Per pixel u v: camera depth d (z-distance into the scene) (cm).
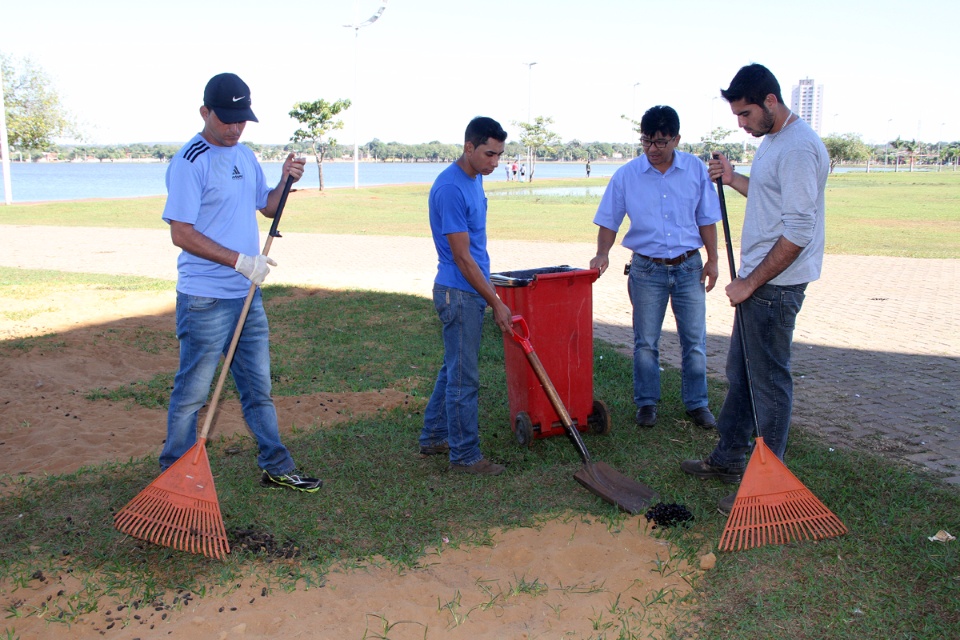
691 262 532
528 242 1820
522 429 500
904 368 691
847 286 1158
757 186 397
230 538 376
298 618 317
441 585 341
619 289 1161
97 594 334
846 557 359
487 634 307
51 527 391
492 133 416
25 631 308
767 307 396
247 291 409
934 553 358
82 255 1595
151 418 564
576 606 325
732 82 387
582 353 505
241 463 476
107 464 470
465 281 441
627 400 598
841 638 302
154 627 312
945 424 545
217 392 382
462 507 416
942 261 1442
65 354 730
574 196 4075
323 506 416
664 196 525
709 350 767
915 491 429
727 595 332
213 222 391
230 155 395
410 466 473
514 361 499
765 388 409
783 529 378
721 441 443
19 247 1741
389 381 653
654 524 393
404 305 978
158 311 952
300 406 582
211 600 330
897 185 5506
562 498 426
